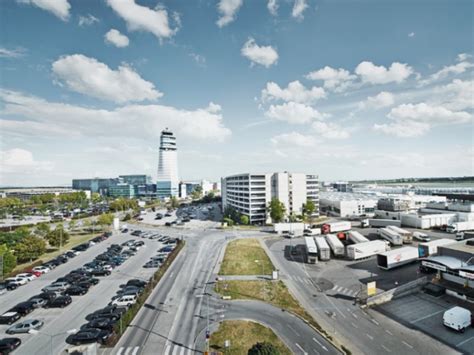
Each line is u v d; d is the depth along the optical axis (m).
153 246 94.69
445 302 48.97
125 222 150.38
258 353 29.81
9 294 56.75
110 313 45.38
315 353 35.44
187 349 37.09
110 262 74.31
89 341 38.78
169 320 44.53
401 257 66.88
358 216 149.00
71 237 111.75
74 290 55.19
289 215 136.25
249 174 137.75
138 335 40.47
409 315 44.84
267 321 43.50
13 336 41.25
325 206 166.25
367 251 75.00
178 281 60.94
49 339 40.19
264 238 102.19
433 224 108.69
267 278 61.75
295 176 142.88
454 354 34.94
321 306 48.44
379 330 40.62
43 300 51.03
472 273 48.38
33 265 73.25
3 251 65.19
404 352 35.50
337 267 69.00
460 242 61.75
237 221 141.75
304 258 76.69
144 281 60.38
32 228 124.69
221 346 37.50
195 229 123.50
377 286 56.56
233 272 65.69
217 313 46.38
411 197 156.00
